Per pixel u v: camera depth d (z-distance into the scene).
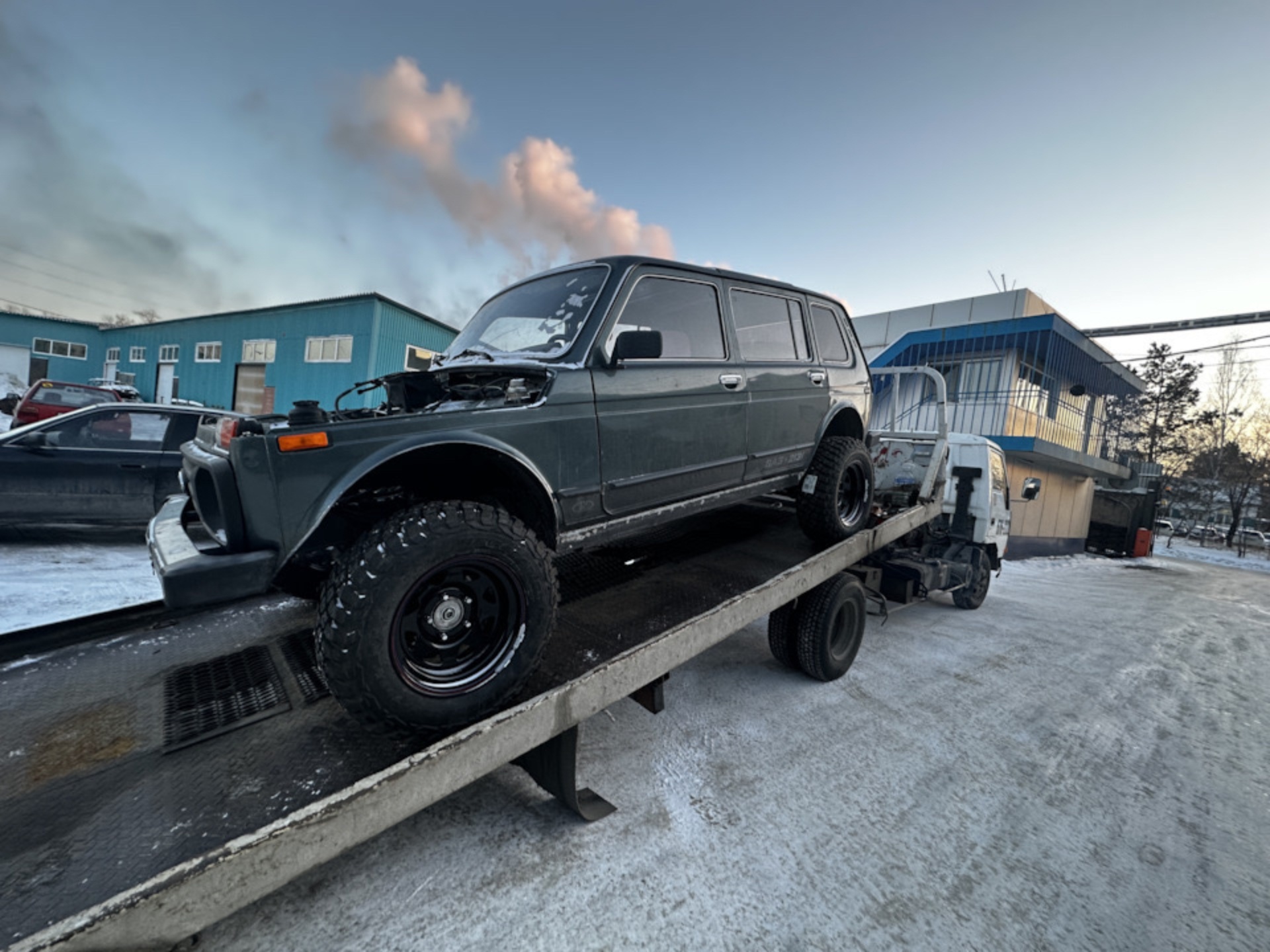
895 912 2.14
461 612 1.97
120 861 1.52
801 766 3.17
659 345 2.45
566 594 3.06
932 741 3.59
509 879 2.17
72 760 1.94
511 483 2.41
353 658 1.71
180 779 1.85
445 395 2.68
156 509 6.07
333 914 1.97
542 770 2.47
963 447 7.77
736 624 3.00
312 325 20.02
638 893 2.15
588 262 3.03
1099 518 20.56
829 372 4.07
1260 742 4.05
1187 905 2.30
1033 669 5.28
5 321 29.81
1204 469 30.56
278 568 1.78
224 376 22.80
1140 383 19.83
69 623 2.80
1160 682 5.25
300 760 1.94
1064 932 2.10
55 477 5.59
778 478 3.64
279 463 1.77
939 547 7.71
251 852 1.53
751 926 2.03
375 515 2.32
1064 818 2.87
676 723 3.55
